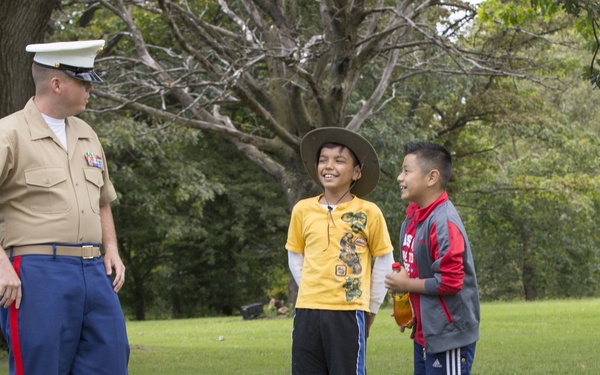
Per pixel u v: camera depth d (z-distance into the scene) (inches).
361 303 239.0
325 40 860.6
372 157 248.4
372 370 423.2
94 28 1184.2
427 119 1439.5
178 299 1667.1
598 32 551.8
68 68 229.3
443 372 226.8
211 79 995.3
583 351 482.0
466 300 227.6
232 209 1467.8
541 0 505.0
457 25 895.7
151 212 1219.9
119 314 233.8
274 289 1813.5
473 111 1392.7
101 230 237.8
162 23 1084.5
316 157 256.2
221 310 1672.0
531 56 1267.2
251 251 1497.3
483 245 1663.4
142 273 1653.5
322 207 244.7
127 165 1272.1
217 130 931.3
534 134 1350.9
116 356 229.8
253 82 970.7
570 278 1648.6
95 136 242.8
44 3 476.1
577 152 1411.2
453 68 1114.1
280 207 1393.9
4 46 471.5
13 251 223.5
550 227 1568.7
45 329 219.1
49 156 227.1
